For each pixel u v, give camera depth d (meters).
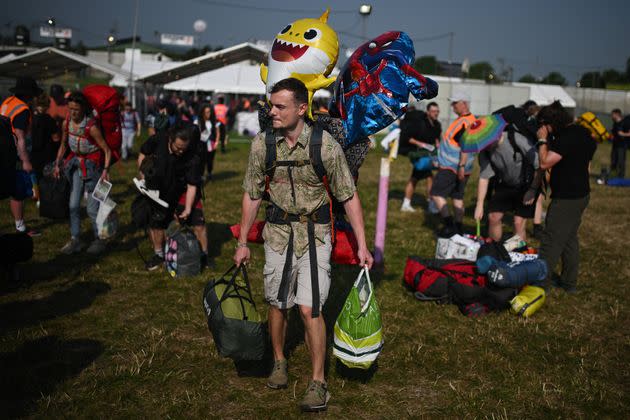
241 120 29.98
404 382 3.79
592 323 4.92
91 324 4.52
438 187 7.71
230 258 6.37
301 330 4.45
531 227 8.67
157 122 9.70
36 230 7.17
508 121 5.65
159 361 3.93
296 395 3.57
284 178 3.27
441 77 39.38
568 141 5.23
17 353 3.96
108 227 6.26
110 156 6.18
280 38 3.84
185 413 3.34
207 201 9.72
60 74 31.11
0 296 5.03
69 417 3.24
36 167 7.93
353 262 3.69
